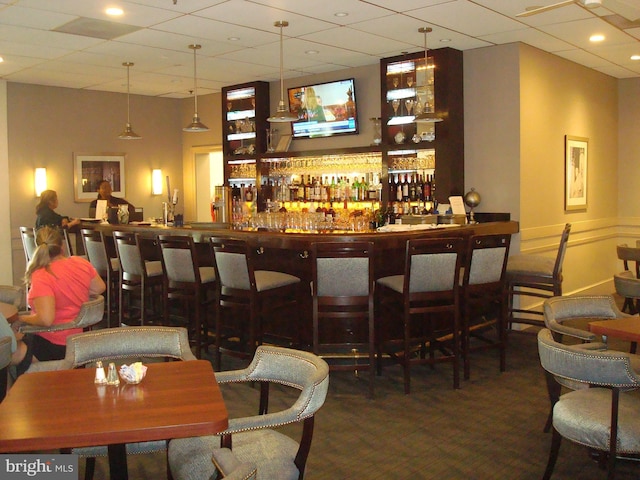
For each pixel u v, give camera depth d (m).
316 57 7.64
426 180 7.64
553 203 7.78
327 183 8.60
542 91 7.43
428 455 3.70
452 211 6.95
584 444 2.85
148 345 3.15
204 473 2.39
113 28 6.22
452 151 7.22
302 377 2.69
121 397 2.28
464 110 7.41
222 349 5.30
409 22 6.07
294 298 5.57
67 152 9.82
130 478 3.47
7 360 2.92
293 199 8.80
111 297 6.90
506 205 7.16
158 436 1.99
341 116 8.33
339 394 4.84
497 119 7.16
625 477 3.36
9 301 4.74
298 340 5.60
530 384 5.04
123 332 3.14
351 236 5.12
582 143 8.42
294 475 2.42
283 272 5.70
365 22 6.06
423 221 6.63
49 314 3.91
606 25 6.24
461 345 5.87
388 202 7.69
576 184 8.30
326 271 4.65
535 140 7.32
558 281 5.98
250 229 6.28
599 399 3.06
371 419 4.30
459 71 7.34
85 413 2.12
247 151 9.37
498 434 4.01
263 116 9.19
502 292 5.31
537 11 4.49
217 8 5.55
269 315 5.82
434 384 5.06
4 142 9.18
